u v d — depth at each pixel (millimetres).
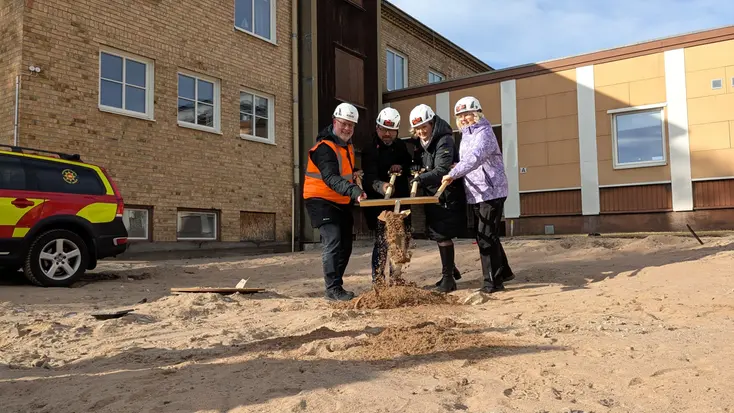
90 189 8609
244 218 14852
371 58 19094
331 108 17312
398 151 6844
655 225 14469
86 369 3641
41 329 5008
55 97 10922
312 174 6332
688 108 14180
